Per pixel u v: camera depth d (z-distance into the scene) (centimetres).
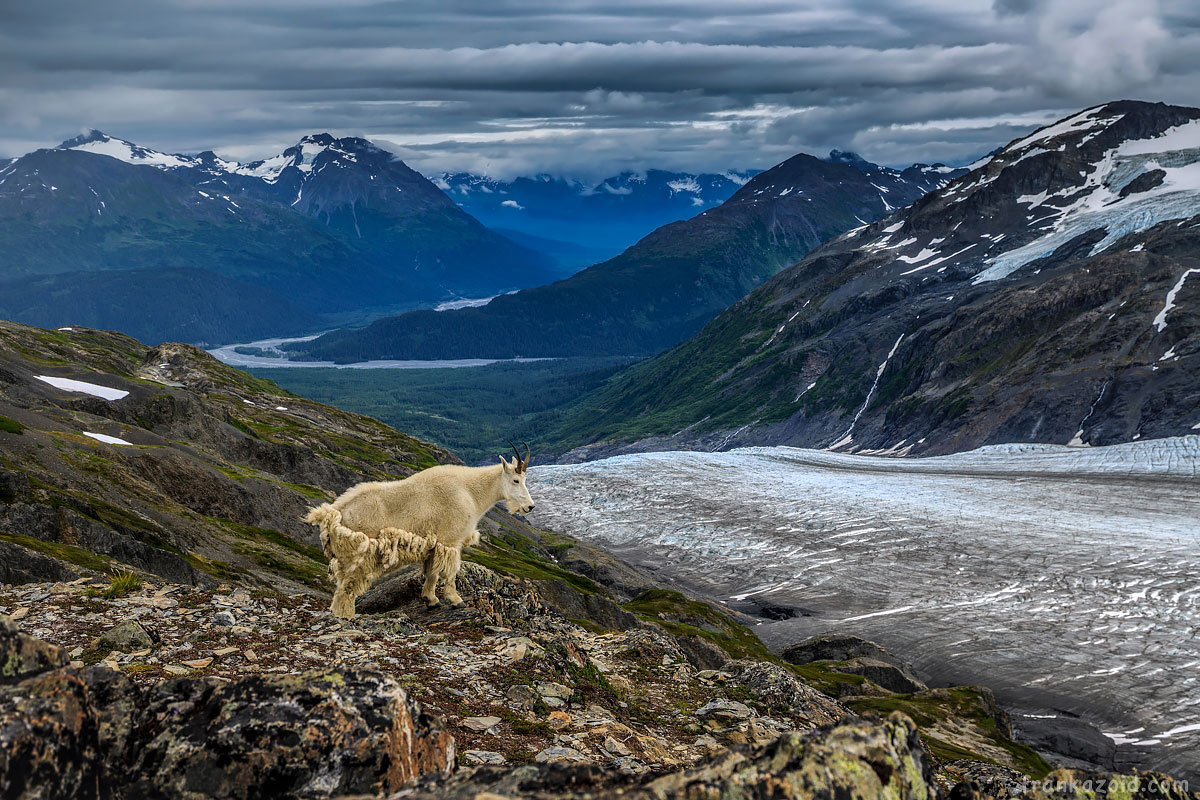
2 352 8350
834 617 11238
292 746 684
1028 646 9756
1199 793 842
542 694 1514
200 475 6169
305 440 12700
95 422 6819
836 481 18812
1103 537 13438
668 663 2255
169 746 679
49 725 601
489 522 12300
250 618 1683
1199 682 8606
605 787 649
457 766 1077
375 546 1784
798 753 646
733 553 14338
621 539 15738
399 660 1517
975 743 5719
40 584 1872
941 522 14900
